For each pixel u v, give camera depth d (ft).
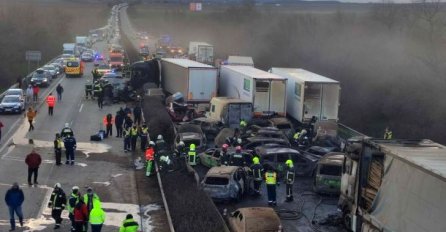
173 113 139.95
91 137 116.16
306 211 77.15
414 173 50.37
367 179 61.77
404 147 57.31
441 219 45.34
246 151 97.86
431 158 51.67
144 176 90.94
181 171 90.53
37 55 213.46
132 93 170.50
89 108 155.53
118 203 76.38
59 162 94.94
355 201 63.57
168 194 76.64
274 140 106.52
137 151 108.06
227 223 64.80
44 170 91.20
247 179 85.25
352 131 123.24
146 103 151.02
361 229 61.41
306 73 144.66
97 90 162.30
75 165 95.66
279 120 125.59
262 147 99.04
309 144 115.75
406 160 51.83
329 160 86.63
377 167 59.21
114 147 110.93
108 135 121.80
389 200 54.75
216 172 81.56
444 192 45.19
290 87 139.44
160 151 97.35
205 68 148.36
